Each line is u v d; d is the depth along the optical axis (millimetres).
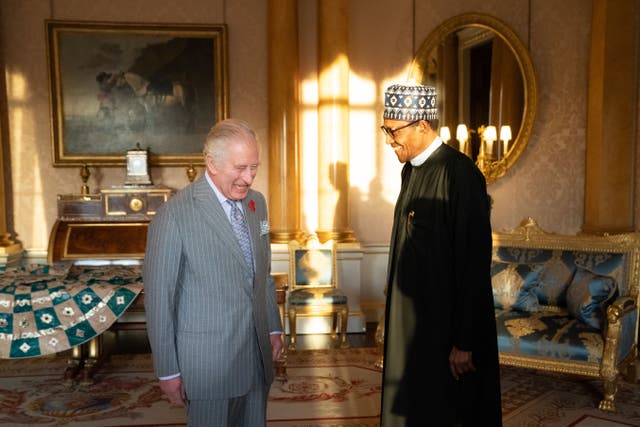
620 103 5891
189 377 2090
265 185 6594
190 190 2133
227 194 2092
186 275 2096
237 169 2033
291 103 6270
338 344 5719
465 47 6477
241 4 6504
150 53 6445
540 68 6406
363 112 6590
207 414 2121
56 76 6336
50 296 4047
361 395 4250
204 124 6543
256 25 6523
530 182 6496
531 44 6430
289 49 6230
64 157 6402
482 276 2455
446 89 6516
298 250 5930
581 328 4172
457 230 2479
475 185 2514
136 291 4172
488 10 6508
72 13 6359
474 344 2463
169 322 2057
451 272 2523
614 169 5934
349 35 6508
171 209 2084
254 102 6559
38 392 4320
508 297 4664
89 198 5980
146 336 6062
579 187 6320
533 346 4125
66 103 6379
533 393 4285
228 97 6516
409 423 2564
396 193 6680
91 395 4254
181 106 6512
